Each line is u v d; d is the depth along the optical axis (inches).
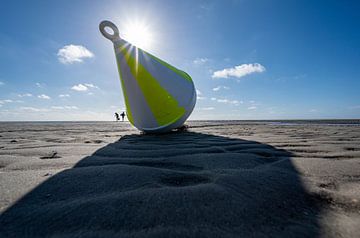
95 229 40.3
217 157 99.0
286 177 70.4
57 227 41.3
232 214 45.8
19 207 49.3
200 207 47.7
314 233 40.8
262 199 53.8
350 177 71.8
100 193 56.1
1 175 72.1
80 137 214.4
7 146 143.7
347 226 43.3
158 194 53.2
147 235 38.3
